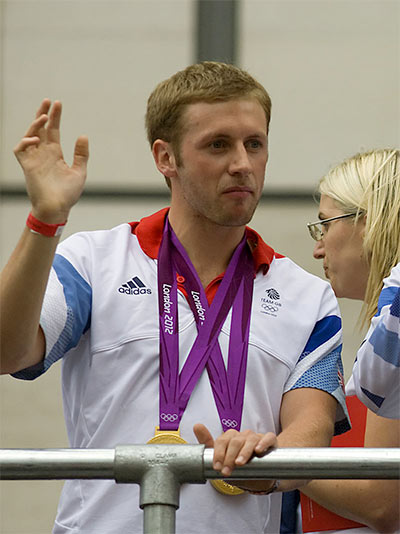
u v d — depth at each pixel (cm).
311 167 2380
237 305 975
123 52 2428
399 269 942
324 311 1002
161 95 997
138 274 975
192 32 2425
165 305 958
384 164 1121
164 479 754
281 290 1002
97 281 962
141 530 891
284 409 952
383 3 2423
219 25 2427
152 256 990
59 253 970
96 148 2395
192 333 952
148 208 2369
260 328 964
